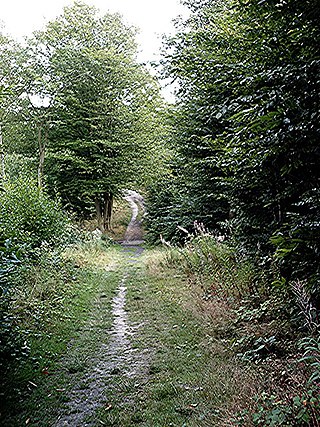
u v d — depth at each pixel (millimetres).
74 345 5598
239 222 7449
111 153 23922
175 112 11344
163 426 3355
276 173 5605
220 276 7824
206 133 10477
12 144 24578
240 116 4773
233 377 3975
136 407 3748
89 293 8812
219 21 8797
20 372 4434
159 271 11281
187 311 6801
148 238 24125
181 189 16312
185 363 4707
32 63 22672
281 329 4641
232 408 3291
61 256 11117
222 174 11359
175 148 13219
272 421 2578
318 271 4410
